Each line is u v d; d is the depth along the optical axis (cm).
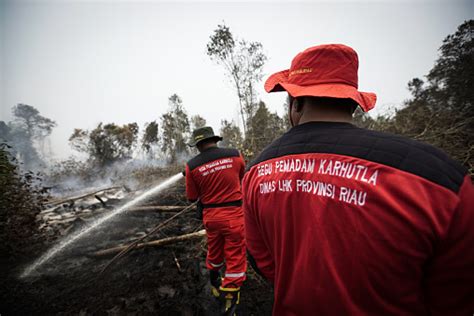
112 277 268
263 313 211
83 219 440
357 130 71
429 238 52
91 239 362
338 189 62
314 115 81
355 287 57
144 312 215
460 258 53
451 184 54
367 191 57
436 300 60
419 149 60
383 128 637
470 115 560
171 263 293
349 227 58
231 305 208
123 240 359
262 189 81
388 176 57
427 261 56
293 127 88
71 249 332
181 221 418
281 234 73
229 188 229
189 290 243
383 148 61
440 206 52
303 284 64
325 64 79
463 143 489
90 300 232
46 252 323
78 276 271
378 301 56
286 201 72
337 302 59
